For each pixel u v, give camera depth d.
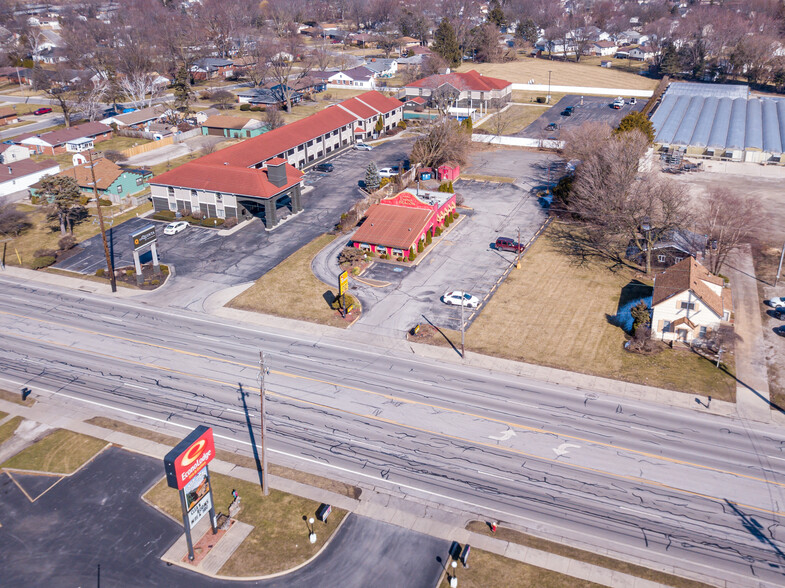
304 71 173.75
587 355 60.75
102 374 59.22
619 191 78.50
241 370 59.47
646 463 47.41
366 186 103.06
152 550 40.84
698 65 192.62
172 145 131.75
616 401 54.41
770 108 140.38
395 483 46.09
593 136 105.50
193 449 38.31
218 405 54.91
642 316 63.25
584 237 86.06
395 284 74.62
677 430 50.75
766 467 46.78
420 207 85.12
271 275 77.06
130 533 42.19
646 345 61.03
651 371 58.25
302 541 41.31
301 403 54.88
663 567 39.00
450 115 146.62
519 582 38.12
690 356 60.41
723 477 45.94
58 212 87.31
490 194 102.81
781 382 56.34
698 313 60.88
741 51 188.38
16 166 108.75
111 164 103.25
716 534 41.31
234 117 139.88
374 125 137.62
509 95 169.25
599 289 72.56
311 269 78.38
